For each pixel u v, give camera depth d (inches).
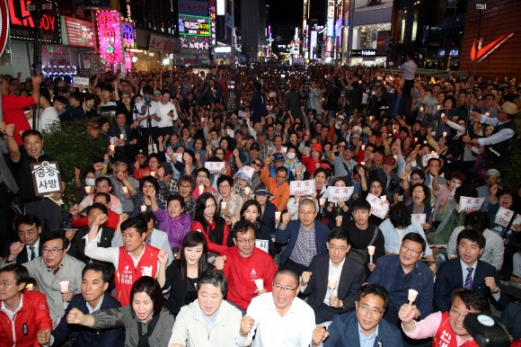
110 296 171.6
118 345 164.6
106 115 409.1
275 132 482.9
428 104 522.0
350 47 2037.4
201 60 2559.1
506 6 778.8
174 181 312.0
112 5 1095.0
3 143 239.6
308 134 466.9
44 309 168.9
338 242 186.9
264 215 270.2
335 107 731.4
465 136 343.3
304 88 976.9
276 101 783.1
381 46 1866.4
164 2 1865.2
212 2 2856.8
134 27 1355.8
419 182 292.4
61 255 189.0
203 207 232.1
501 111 330.3
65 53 852.6
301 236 229.8
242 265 197.2
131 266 188.4
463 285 190.4
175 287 186.9
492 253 220.4
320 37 3688.5
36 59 277.3
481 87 628.4
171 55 2026.3
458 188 266.8
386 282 189.8
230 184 271.6
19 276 161.9
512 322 156.0
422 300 185.3
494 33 823.7
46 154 265.0
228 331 154.1
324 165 352.2
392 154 380.8
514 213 242.8
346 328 149.3
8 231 238.2
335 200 271.9
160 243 214.8
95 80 513.7
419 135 470.0
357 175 317.1
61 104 365.7
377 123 506.3
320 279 195.8
